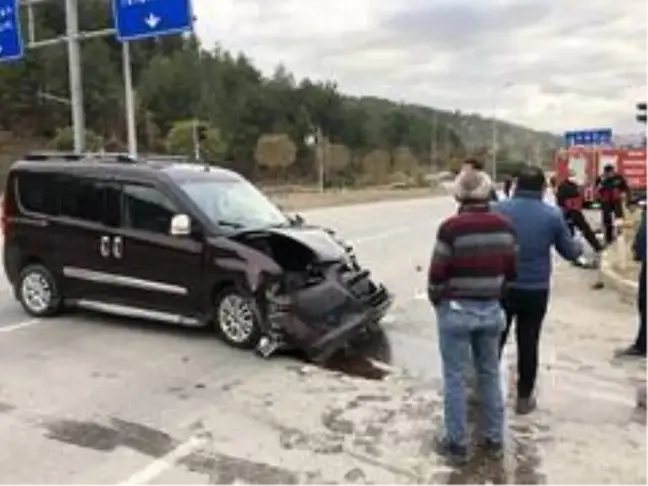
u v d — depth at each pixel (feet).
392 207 147.84
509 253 19.70
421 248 66.54
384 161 342.85
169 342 30.55
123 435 21.09
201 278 30.17
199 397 24.11
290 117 369.09
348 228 90.02
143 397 24.13
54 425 21.85
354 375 26.55
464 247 19.35
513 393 24.79
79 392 24.64
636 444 20.66
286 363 27.81
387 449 20.13
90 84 306.76
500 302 20.71
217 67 396.16
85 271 33.30
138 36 71.97
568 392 24.99
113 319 34.40
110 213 32.55
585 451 20.13
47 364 27.73
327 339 28.17
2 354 29.09
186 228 29.96
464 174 19.77
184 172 32.71
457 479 18.39
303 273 29.17
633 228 62.44
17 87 291.58
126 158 34.35
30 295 35.12
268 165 302.45
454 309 19.57
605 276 46.44
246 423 21.95
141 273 31.71
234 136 327.26
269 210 33.47
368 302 30.63
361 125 416.67
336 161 326.24
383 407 23.26
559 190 59.41
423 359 28.71
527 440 20.85
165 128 327.88
